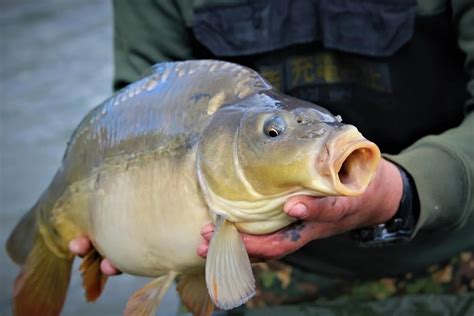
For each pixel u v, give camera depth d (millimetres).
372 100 3141
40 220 2885
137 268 2568
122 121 2562
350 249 3230
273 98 2250
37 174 6398
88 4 9750
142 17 3270
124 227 2531
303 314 3295
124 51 3322
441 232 3146
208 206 2303
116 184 2547
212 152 2260
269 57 3199
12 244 2984
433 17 3033
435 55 3078
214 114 2326
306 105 2191
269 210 2207
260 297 3396
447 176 2666
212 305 2531
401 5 3051
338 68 3146
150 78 2562
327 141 2045
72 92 7680
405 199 2623
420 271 3285
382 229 2656
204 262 2428
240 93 2330
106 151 2586
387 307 3273
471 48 2920
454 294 3258
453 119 3150
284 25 3162
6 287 4734
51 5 9812
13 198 6031
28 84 7887
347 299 3342
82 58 8383
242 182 2197
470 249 3232
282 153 2111
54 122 7180
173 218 2396
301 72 3182
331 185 2039
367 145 2004
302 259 3307
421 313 3227
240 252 2236
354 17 3094
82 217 2719
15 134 7000
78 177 2693
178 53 3283
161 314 4070
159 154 2426
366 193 2455
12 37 9008
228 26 3201
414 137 3184
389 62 3096
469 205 2701
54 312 2928
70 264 2910
